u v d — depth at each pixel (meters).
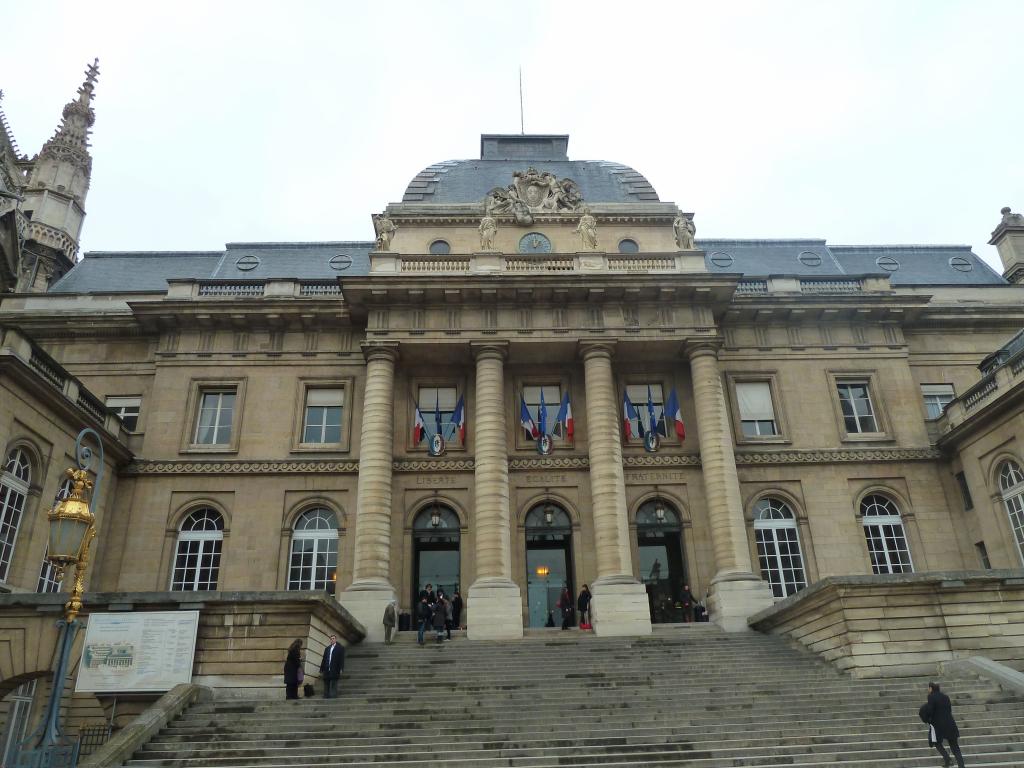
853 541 28.91
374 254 30.44
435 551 28.84
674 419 29.62
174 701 16.34
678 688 18.20
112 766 13.35
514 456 29.55
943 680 17.97
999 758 13.61
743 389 31.44
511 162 36.91
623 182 35.44
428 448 29.58
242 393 30.39
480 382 28.91
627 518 27.58
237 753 14.28
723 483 27.61
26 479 23.36
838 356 31.88
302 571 28.17
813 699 16.97
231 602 18.75
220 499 28.81
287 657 18.12
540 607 28.08
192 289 31.80
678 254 30.95
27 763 14.07
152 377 31.27
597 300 29.86
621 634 24.70
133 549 27.86
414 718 16.20
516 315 29.80
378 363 28.95
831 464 29.98
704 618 26.67
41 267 40.31
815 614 20.81
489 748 14.57
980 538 28.45
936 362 33.09
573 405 30.64
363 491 27.20
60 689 13.14
